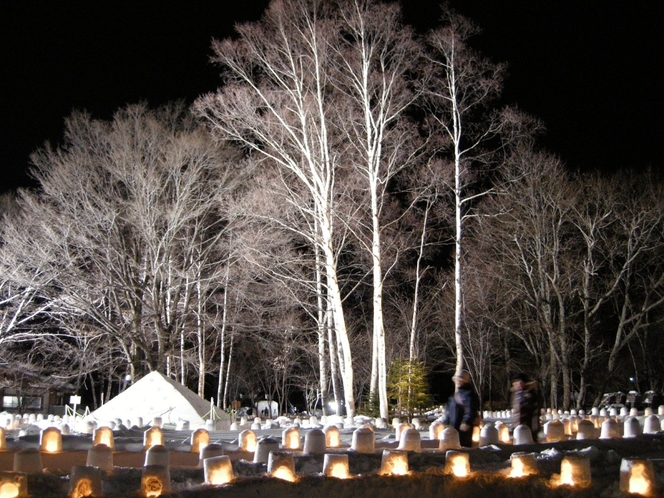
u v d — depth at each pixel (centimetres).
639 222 3728
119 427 1839
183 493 736
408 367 2845
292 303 3609
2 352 3856
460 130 2911
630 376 5366
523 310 4722
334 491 768
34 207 3384
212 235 3766
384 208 3181
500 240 4078
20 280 3300
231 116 2784
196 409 2344
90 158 3431
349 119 2881
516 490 788
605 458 1028
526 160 3700
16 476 722
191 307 3572
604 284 4100
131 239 3547
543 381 4328
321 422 2397
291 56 2817
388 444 1325
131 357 3472
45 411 5494
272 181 2884
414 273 3981
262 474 850
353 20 2850
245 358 5903
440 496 775
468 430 1274
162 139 3494
